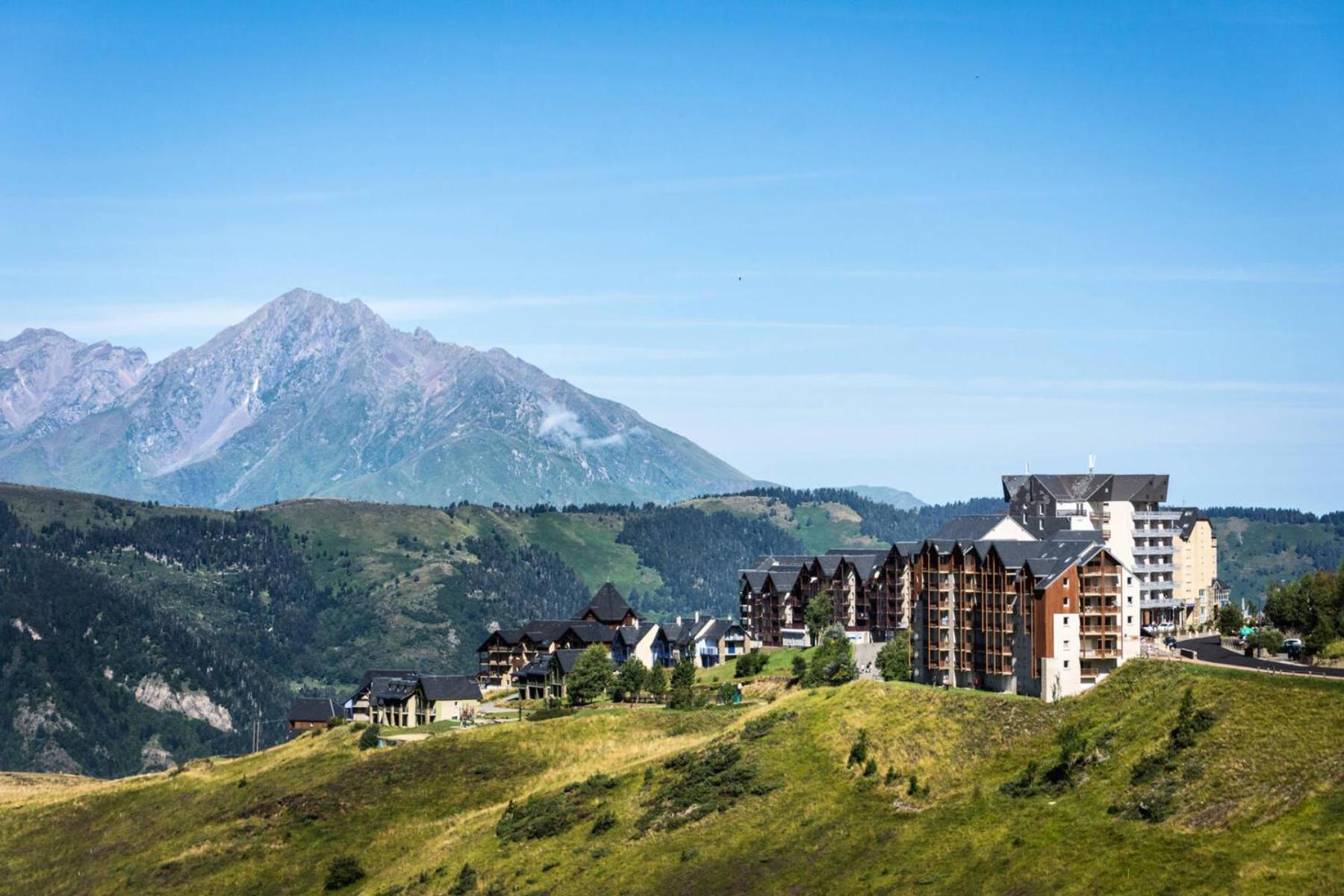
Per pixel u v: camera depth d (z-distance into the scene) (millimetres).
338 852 183125
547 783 189625
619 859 155875
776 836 151250
